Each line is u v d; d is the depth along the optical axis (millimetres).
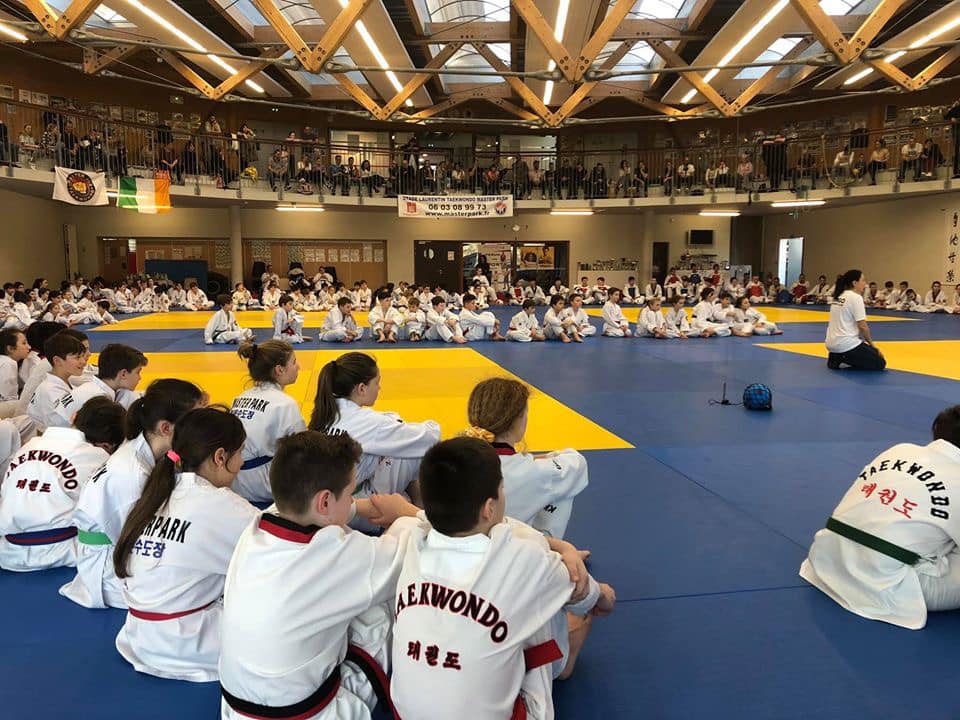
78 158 18922
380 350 13242
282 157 23375
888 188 21141
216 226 26281
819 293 25594
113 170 20062
